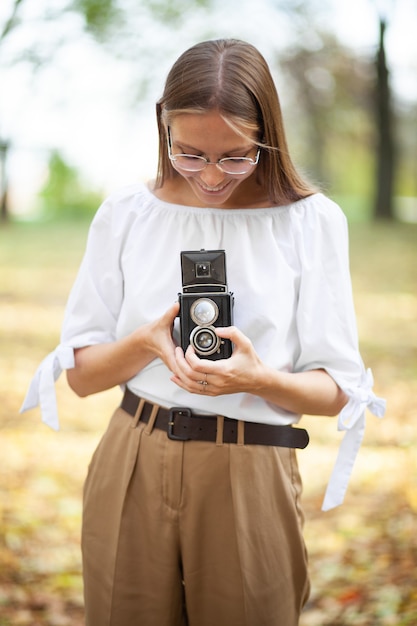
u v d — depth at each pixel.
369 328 7.92
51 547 3.29
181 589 1.90
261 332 1.77
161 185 1.88
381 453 4.41
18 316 8.44
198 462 1.77
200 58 1.64
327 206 1.83
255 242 1.80
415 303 9.03
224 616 1.82
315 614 2.84
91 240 1.93
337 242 1.81
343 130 23.20
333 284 1.80
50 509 3.68
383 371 6.32
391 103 18.30
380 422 4.96
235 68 1.64
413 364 6.49
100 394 5.70
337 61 20.12
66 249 14.14
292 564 1.86
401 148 27.11
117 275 1.91
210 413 1.78
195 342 1.66
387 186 18.23
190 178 1.70
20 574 3.05
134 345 1.77
